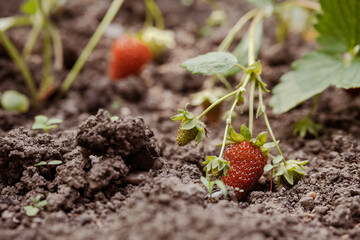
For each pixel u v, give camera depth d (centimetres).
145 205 48
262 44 76
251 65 54
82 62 69
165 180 50
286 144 60
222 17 84
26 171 52
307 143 59
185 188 49
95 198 51
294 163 52
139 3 89
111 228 48
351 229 49
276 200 52
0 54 72
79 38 79
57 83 70
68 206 50
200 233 46
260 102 54
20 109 66
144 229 47
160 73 73
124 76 70
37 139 54
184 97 69
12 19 71
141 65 70
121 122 51
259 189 54
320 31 60
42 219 49
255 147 52
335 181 53
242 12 89
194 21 88
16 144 53
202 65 53
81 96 69
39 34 79
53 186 51
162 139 59
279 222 48
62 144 55
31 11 70
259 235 47
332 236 49
